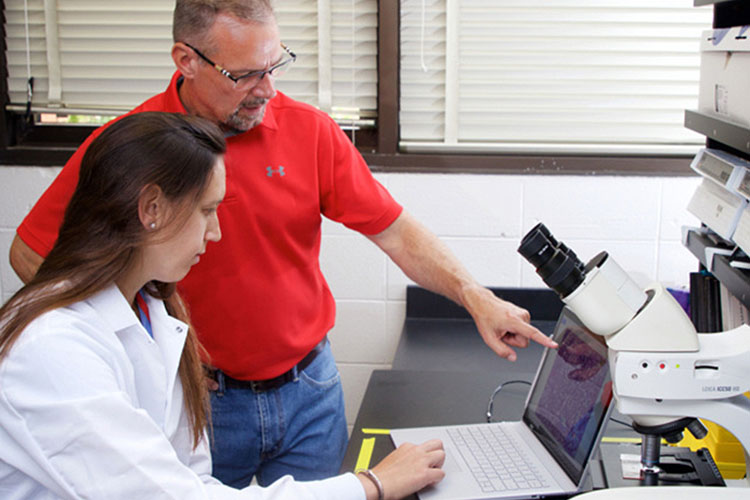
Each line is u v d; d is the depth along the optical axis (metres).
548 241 1.17
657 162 2.44
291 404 1.75
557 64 2.51
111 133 1.03
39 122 2.66
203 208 1.07
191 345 1.27
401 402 1.78
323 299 1.85
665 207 2.46
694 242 1.66
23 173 2.55
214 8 1.43
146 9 2.56
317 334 1.79
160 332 1.22
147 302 1.23
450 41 2.52
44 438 0.95
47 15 2.57
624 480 1.29
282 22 2.54
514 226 2.52
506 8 2.48
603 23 2.47
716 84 1.52
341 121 2.59
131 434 1.00
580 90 2.53
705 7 2.42
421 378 1.94
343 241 2.56
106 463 0.97
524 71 2.53
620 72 2.50
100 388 0.99
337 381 1.86
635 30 2.46
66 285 1.04
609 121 2.54
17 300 1.04
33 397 0.96
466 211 2.53
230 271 1.65
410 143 2.61
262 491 1.14
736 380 1.15
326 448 1.82
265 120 1.66
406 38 2.54
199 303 1.66
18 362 0.97
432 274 1.75
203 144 1.06
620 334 1.16
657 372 1.15
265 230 1.66
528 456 1.42
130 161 1.01
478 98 2.56
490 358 2.18
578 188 2.48
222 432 1.75
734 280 1.39
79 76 2.62
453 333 2.41
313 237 1.75
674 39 2.46
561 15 2.47
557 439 1.39
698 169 1.64
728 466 1.42
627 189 2.46
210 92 1.51
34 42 2.60
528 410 1.57
